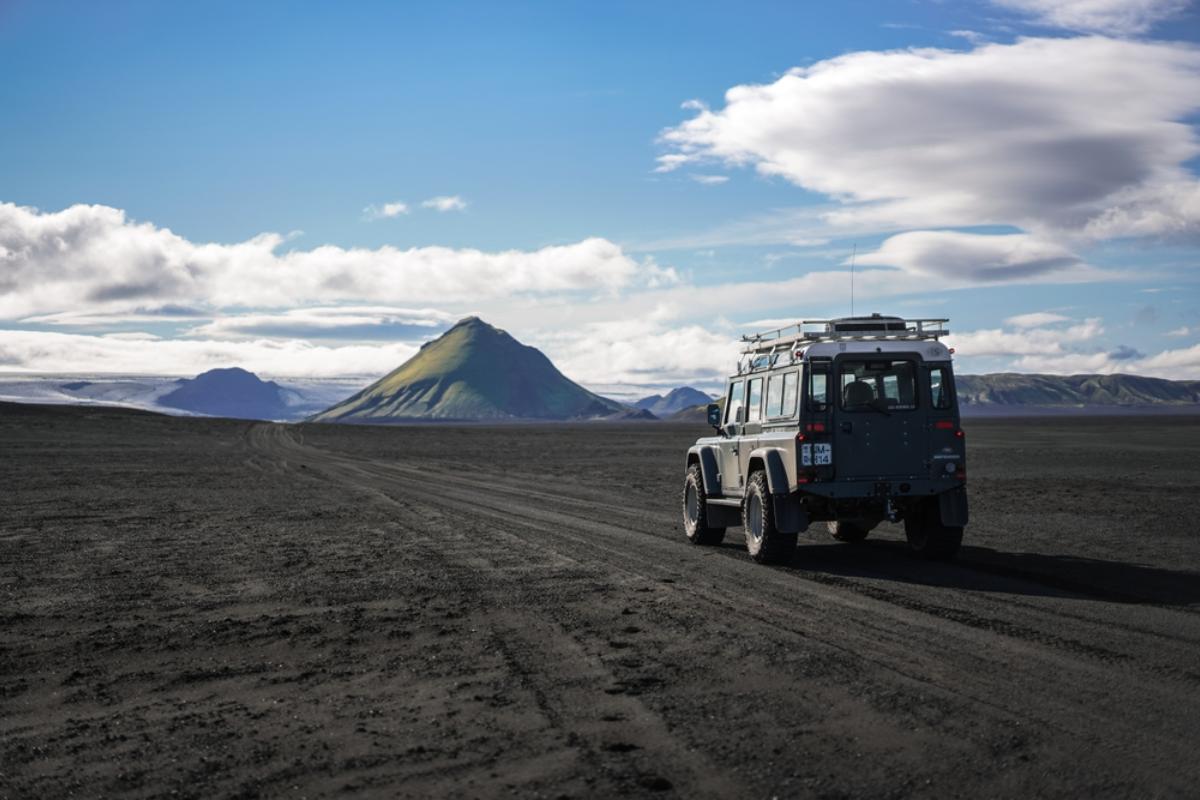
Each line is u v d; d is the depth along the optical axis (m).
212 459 47.06
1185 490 23.58
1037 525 16.56
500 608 9.77
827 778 4.88
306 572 12.47
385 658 7.80
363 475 34.81
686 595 10.28
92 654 8.22
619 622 8.92
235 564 13.28
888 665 7.11
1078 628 8.35
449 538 15.88
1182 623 8.52
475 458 48.97
